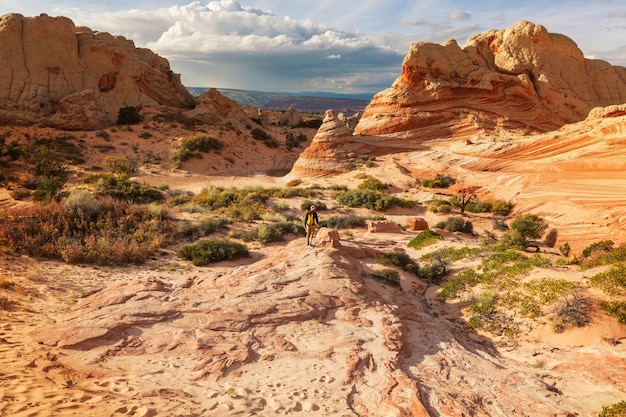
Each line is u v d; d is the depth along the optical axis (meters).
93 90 68.56
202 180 53.84
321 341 9.62
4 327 8.83
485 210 36.53
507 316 12.76
